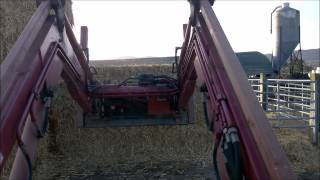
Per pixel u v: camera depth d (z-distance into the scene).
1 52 6.24
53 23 3.60
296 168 6.99
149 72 9.74
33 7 6.86
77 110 6.26
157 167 7.39
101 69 9.66
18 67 2.64
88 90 5.87
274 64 15.72
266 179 2.17
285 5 15.69
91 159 8.01
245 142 2.41
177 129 8.68
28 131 2.98
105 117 6.28
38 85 2.93
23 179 2.78
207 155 8.17
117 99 6.27
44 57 3.26
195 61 4.23
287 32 15.43
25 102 2.69
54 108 8.27
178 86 6.05
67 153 8.30
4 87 2.32
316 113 8.22
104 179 6.70
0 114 2.28
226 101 2.83
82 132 8.49
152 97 6.19
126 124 6.29
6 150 2.34
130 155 8.25
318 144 7.99
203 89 3.70
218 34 3.12
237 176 2.44
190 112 6.36
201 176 6.75
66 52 4.26
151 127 8.65
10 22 6.46
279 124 8.95
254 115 2.34
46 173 7.09
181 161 7.78
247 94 2.50
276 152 2.11
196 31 3.95
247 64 16.03
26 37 2.79
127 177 6.78
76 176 6.91
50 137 8.27
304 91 9.37
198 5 3.98
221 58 2.98
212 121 3.17
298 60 15.95
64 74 4.42
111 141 8.53
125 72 9.70
